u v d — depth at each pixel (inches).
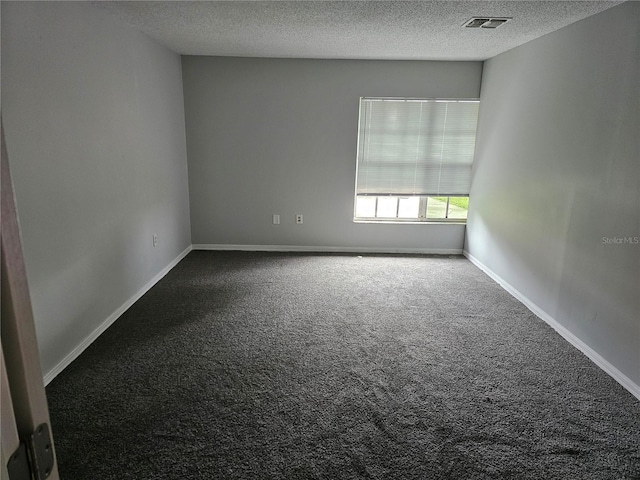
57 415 86.6
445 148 199.3
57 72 99.3
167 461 75.2
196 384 98.3
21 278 19.4
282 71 190.5
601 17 110.0
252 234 210.1
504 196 165.8
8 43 83.7
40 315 95.9
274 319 133.1
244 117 195.3
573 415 89.6
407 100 193.9
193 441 80.2
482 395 96.0
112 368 104.4
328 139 198.1
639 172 96.5
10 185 18.6
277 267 184.9
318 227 209.2
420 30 136.6
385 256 205.3
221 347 115.3
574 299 120.6
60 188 101.8
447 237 210.5
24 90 88.6
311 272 179.0
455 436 82.8
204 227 209.0
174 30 141.9
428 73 190.4
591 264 113.1
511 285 159.2
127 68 135.6
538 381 102.0
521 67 153.4
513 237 157.6
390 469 74.4
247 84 191.6
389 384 99.6
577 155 119.6
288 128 196.7
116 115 129.0
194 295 151.7
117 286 132.6
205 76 190.4
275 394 95.0
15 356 19.3
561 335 126.0
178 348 114.4
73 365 105.4
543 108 138.4
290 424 85.3
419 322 133.0
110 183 126.3
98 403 90.7
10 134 85.3
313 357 110.9
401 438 82.0
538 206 140.3
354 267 187.0
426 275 177.9
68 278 106.1
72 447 78.0
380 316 136.7
